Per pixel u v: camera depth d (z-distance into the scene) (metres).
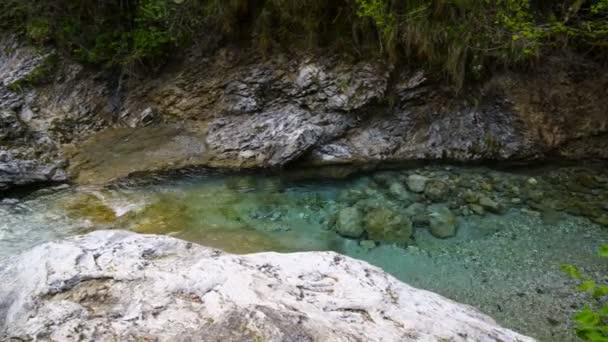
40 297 2.31
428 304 2.56
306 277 2.56
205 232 4.70
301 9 6.68
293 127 6.44
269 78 6.93
